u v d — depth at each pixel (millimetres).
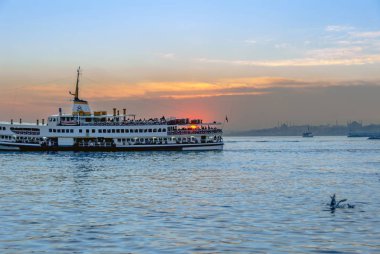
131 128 199500
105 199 72062
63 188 85438
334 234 48438
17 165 138000
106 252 41906
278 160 178875
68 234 48312
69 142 196750
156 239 46344
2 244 44438
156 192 80625
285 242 45344
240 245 44219
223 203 68250
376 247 43562
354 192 81062
